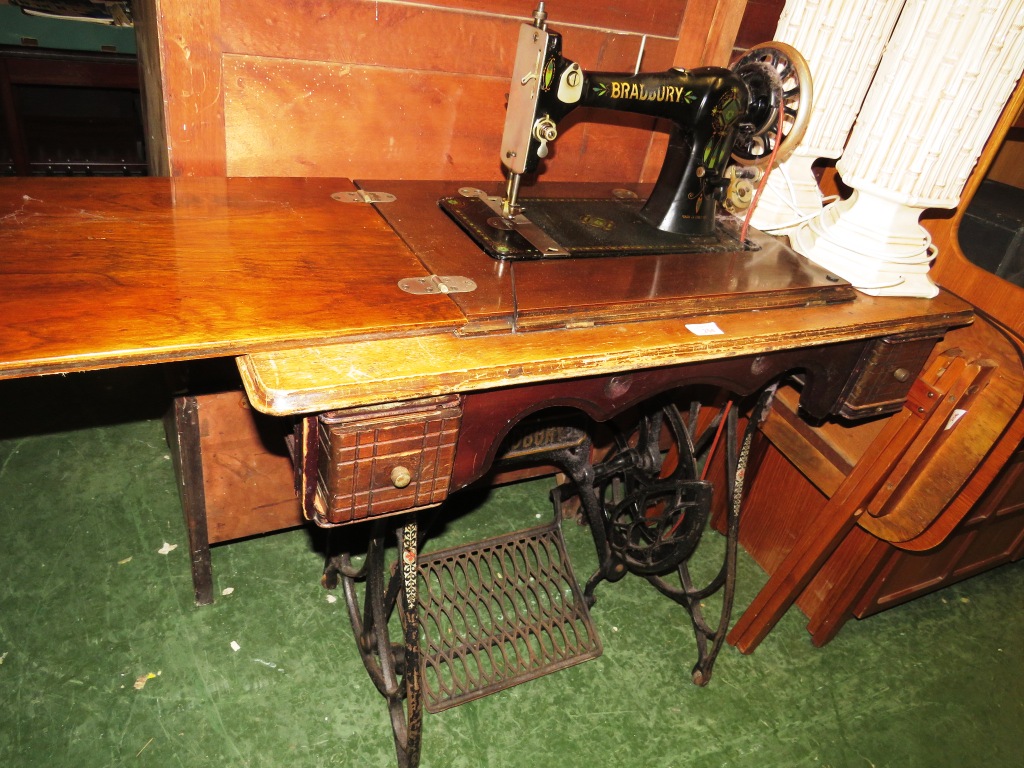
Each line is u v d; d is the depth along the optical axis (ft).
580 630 6.06
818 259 4.92
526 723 5.35
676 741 5.41
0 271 2.98
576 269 4.05
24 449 6.86
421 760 4.98
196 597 5.70
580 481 5.78
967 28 4.12
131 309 2.89
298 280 3.38
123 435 7.27
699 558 7.25
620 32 5.33
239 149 4.53
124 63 8.95
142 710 4.92
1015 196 6.51
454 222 4.35
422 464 3.38
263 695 5.19
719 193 4.70
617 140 5.88
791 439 6.22
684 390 6.84
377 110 4.80
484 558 6.27
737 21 5.62
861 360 4.70
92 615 5.49
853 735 5.72
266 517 5.89
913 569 6.66
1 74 8.49
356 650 5.65
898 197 4.58
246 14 4.13
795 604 6.86
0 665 5.03
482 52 4.91
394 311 3.28
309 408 2.85
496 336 3.45
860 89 5.22
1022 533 7.41
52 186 3.87
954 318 4.74
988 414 4.91
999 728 6.02
